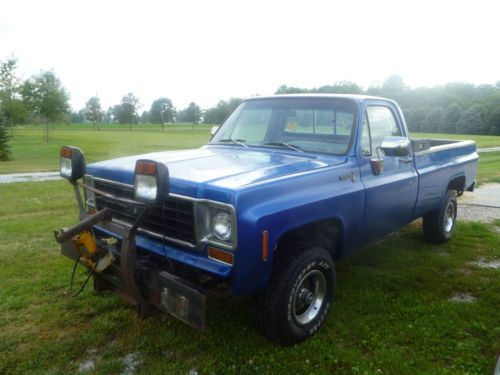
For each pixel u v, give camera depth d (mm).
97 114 88312
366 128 4223
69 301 4137
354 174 3939
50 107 32625
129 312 3945
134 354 3342
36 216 7383
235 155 4047
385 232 4582
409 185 4754
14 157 21672
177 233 3225
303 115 4375
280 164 3646
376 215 4238
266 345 3436
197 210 3008
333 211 3590
